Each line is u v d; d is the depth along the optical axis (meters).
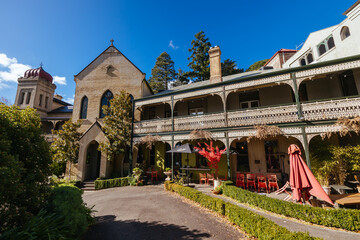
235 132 11.78
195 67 35.06
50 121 23.86
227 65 34.62
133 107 16.59
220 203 7.06
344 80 10.83
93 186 14.42
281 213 6.65
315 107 9.77
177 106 17.69
